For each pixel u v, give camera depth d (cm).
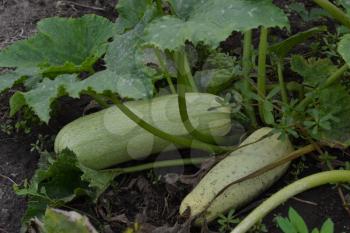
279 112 128
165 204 119
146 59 133
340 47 106
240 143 123
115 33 123
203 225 110
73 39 124
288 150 120
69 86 105
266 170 116
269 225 114
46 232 105
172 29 104
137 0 124
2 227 118
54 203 115
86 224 105
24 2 157
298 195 118
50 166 115
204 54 138
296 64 129
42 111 105
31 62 122
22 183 124
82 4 157
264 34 122
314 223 114
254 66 125
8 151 130
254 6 104
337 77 123
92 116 125
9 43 147
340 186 118
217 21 104
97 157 122
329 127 115
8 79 121
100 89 104
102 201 119
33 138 132
